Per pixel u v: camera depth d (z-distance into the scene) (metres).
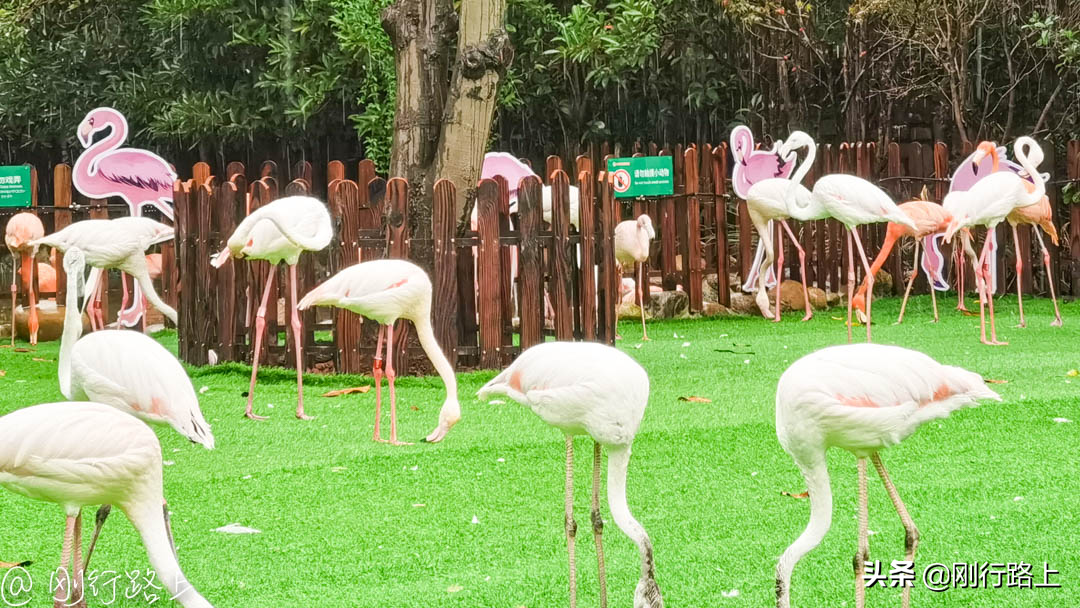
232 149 21.25
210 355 9.45
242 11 17.89
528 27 17.86
